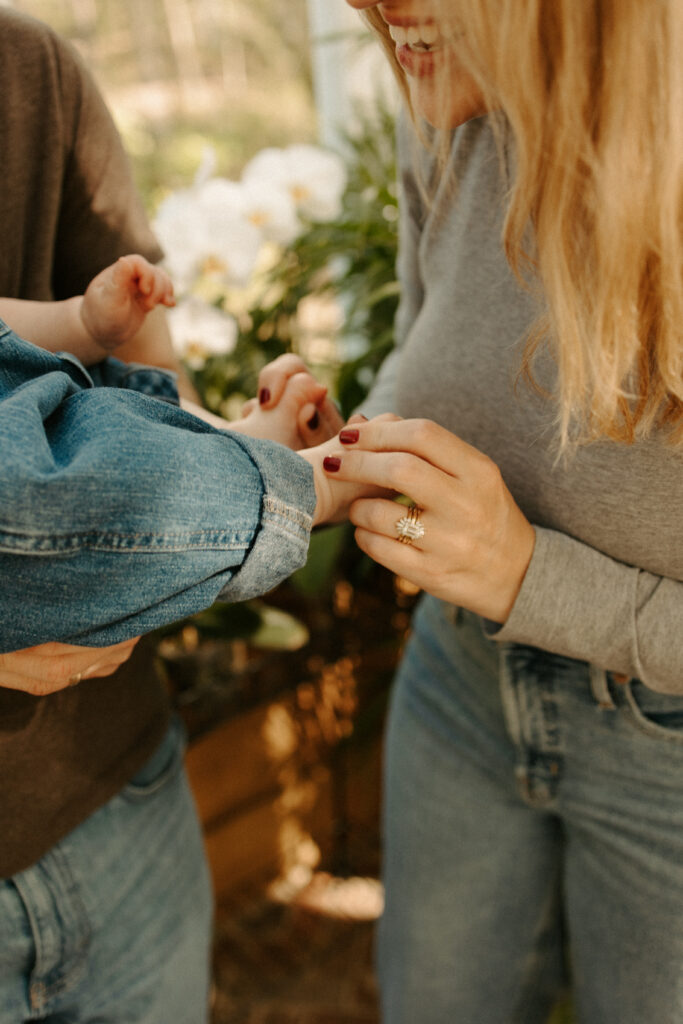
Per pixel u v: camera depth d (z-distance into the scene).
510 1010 0.97
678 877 0.71
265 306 1.46
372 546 0.60
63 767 0.66
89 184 0.72
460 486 0.57
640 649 0.62
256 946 1.50
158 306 0.81
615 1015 0.79
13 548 0.45
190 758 1.39
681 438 0.56
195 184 1.29
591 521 0.64
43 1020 0.73
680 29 0.43
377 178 1.41
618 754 0.73
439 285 0.73
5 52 0.63
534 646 0.72
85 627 0.49
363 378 1.38
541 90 0.47
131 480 0.46
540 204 0.51
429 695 0.90
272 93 2.27
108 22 2.27
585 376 0.54
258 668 1.40
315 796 1.60
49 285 0.73
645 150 0.46
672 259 0.49
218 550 0.50
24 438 0.46
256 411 0.74
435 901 0.92
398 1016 0.97
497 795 0.85
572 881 0.83
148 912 0.76
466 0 0.46
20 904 0.67
